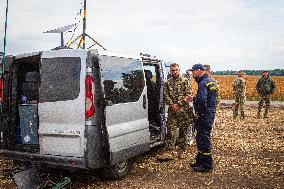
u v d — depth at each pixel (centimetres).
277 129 1170
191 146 877
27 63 609
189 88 729
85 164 489
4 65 575
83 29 790
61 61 522
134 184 573
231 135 1072
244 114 1619
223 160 752
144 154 780
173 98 723
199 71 643
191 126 888
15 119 576
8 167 666
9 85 572
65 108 505
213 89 631
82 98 498
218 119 1475
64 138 505
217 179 612
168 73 885
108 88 532
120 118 552
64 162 504
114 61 563
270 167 697
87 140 490
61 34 766
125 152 557
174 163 709
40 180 526
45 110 520
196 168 655
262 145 919
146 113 643
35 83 599
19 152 546
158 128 754
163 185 573
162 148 834
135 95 609
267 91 1504
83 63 506
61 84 515
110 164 520
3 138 564
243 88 1445
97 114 503
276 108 1980
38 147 538
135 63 634
